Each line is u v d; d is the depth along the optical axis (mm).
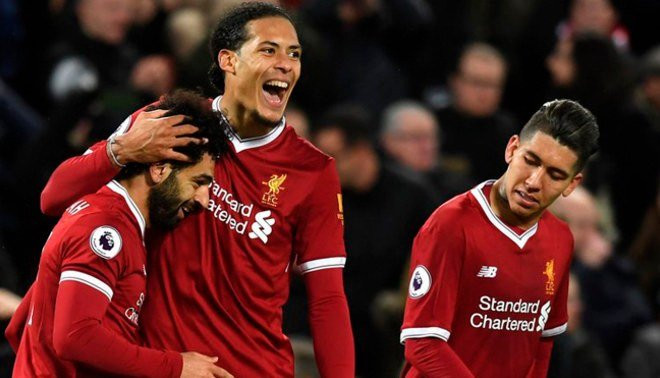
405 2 20844
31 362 10305
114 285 10039
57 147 16375
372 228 17281
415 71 21594
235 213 10586
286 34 10586
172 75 18125
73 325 9812
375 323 16781
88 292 9875
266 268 10688
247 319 10688
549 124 10664
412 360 10969
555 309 11516
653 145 20719
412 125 18656
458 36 21828
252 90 10531
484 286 11000
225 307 10609
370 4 20000
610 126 20688
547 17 21922
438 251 10938
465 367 10844
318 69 18844
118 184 10250
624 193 20797
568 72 20766
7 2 19844
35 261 16531
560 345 16141
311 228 10844
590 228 18266
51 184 10344
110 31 19234
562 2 22109
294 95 18844
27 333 10414
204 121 10250
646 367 17594
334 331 10844
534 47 21766
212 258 10570
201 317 10555
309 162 10805
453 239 10922
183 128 10109
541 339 11586
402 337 11070
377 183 17438
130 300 10195
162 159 10102
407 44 21109
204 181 10297
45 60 19422
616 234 20484
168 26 19484
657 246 19594
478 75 19484
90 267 9906
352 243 17203
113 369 9922
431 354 10852
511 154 10953
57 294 9977
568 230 11406
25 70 19891
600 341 18094
